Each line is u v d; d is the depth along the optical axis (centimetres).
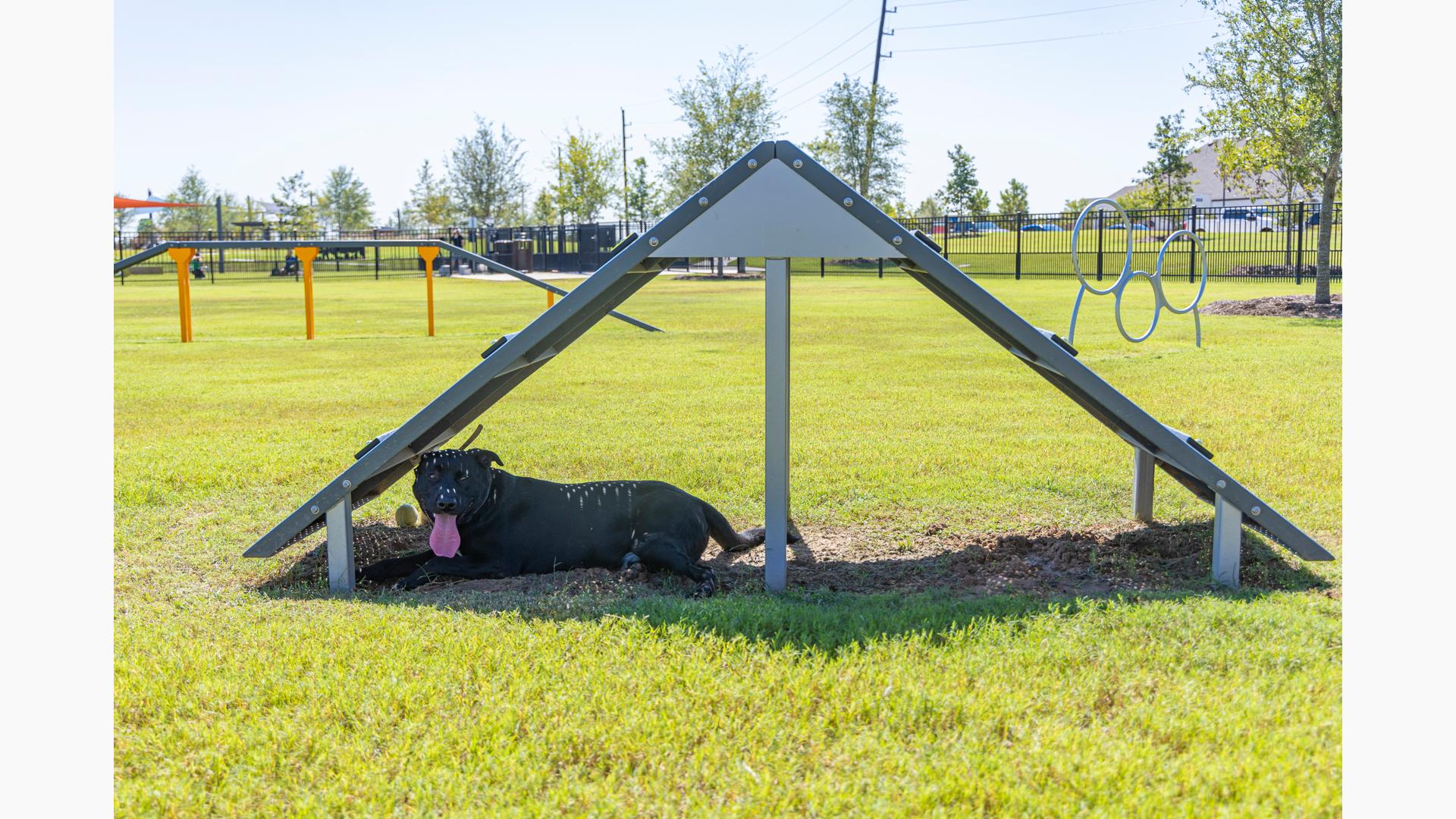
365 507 717
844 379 1323
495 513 558
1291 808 292
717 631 441
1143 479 653
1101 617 447
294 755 344
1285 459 802
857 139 5088
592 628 444
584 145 6147
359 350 1792
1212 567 543
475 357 1667
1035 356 569
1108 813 293
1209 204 5778
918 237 523
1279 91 2066
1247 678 378
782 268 511
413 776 327
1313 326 1878
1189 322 1986
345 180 8269
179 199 8519
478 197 6644
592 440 937
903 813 297
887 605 496
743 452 879
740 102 4578
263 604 512
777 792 311
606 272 507
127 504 727
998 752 327
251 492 766
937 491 744
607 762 334
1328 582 511
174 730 362
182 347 1855
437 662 410
